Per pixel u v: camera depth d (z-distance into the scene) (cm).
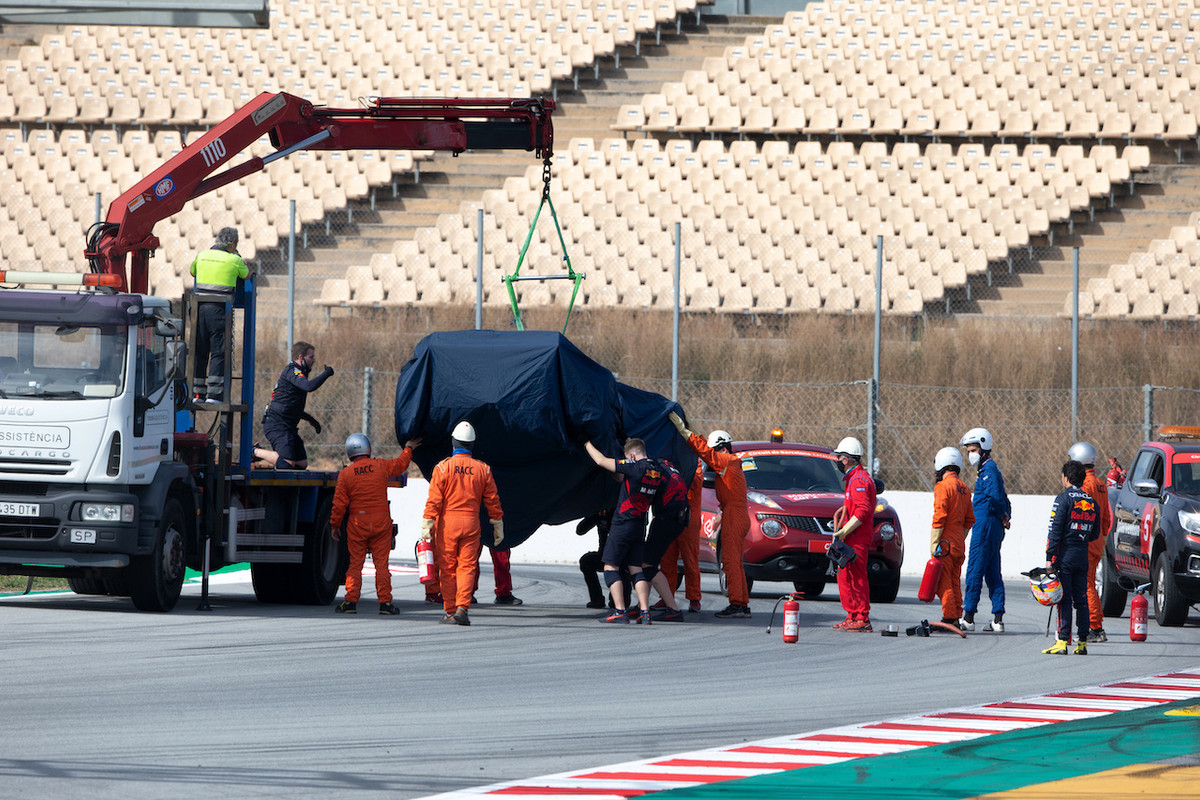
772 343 10681
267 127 6384
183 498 5734
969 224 13825
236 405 5788
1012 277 13575
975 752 3073
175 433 5700
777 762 2934
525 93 17200
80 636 4772
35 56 17850
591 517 6297
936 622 5619
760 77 17088
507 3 18738
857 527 5541
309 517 6178
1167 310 12794
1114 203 15112
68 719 3259
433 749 3011
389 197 15325
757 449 7131
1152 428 8938
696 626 5591
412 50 18138
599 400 5722
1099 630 5391
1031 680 4275
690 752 3039
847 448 5575
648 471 5609
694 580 6094
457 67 17550
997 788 2702
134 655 4356
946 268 12925
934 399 9894
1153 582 6278
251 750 2947
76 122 16862
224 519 5822
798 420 9906
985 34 17688
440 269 13262
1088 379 10188
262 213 14000
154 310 5384
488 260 13388
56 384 5222
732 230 13938
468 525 5444
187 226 13900
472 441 5509
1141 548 6431
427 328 10912
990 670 4494
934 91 16400
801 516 6525
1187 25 17550
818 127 16138
